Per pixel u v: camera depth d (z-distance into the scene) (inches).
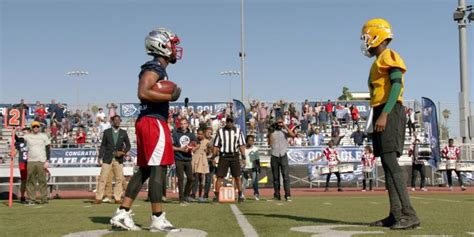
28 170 457.1
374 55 223.3
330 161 737.0
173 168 693.3
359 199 481.7
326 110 1127.0
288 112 1089.4
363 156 744.3
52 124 989.2
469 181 861.8
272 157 491.2
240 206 380.8
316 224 225.1
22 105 1034.1
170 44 211.0
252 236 182.2
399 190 206.5
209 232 197.6
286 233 189.5
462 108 941.2
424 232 191.9
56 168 572.7
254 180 518.3
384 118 207.3
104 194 472.4
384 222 215.6
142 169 211.0
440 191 687.7
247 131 1045.8
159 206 203.8
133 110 1114.1
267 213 298.5
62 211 334.6
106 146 452.8
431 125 817.5
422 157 729.0
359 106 1154.0
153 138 204.2
